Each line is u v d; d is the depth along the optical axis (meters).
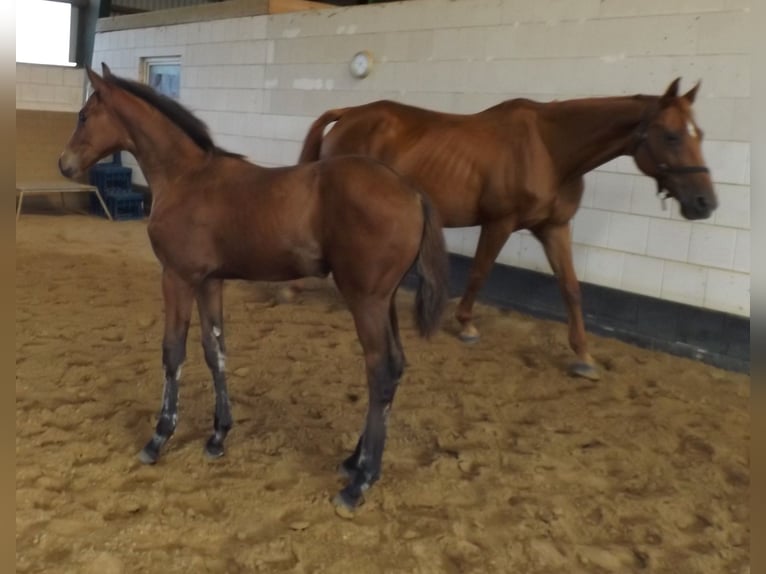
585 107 3.74
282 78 6.71
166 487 2.60
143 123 2.63
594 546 2.40
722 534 2.50
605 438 3.22
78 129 2.77
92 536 2.26
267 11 6.80
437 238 2.46
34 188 7.57
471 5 5.18
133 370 3.66
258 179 2.55
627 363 4.20
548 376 3.96
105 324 4.37
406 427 3.21
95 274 5.58
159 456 2.79
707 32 4.10
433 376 3.85
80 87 9.24
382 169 2.45
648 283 4.49
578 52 4.67
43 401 3.22
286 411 3.29
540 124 3.90
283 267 2.55
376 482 2.69
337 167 2.46
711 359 4.22
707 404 3.67
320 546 2.29
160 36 8.23
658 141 3.45
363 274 2.38
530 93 4.94
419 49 5.55
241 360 3.91
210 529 2.34
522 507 2.60
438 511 2.56
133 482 2.62
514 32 4.97
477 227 5.38
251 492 2.58
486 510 2.57
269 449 2.92
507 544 2.37
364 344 2.45
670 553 2.39
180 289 2.64
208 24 7.52
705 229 4.20
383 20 5.77
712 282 4.20
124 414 3.15
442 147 4.07
